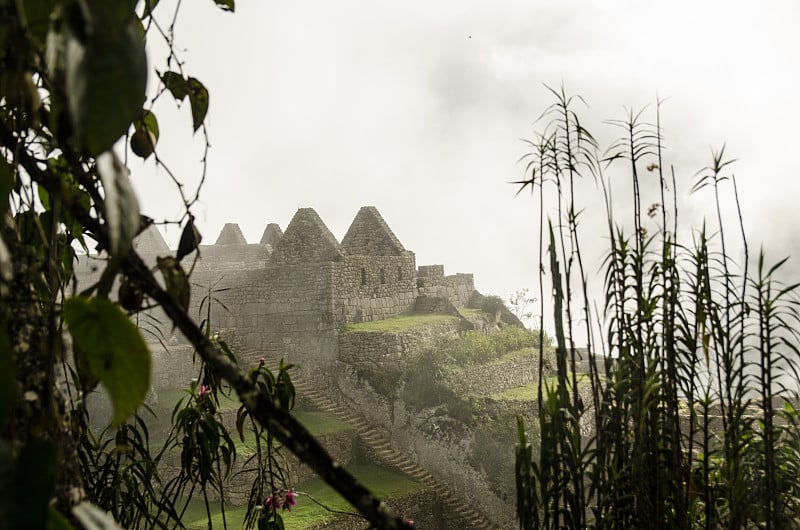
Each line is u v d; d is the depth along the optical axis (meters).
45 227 1.72
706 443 3.37
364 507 0.95
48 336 1.14
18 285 1.13
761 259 3.23
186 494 16.33
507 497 18.84
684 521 3.18
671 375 3.27
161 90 1.67
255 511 3.28
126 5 0.84
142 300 1.22
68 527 0.80
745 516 3.12
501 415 19.84
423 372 21.50
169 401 18.59
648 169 3.36
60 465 1.12
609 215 3.37
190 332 1.04
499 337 24.30
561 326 3.13
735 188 3.32
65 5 0.80
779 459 3.66
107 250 1.11
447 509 19.20
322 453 0.97
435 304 26.97
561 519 5.46
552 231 3.19
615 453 3.23
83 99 0.77
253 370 2.87
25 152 1.23
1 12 0.90
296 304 24.41
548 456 2.98
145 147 1.61
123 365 0.99
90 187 1.29
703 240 3.31
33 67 1.06
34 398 1.09
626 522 3.13
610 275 3.38
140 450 2.51
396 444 21.55
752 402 3.29
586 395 19.83
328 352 23.53
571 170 3.21
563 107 3.28
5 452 0.77
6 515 0.74
